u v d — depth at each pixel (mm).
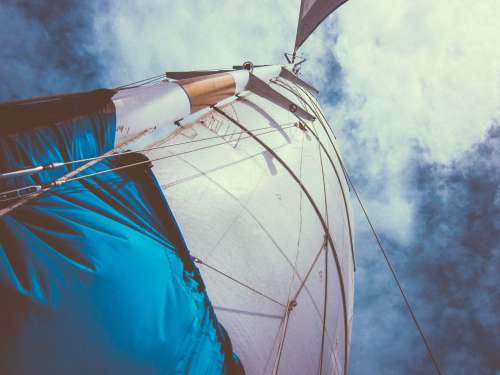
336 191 14312
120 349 3223
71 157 4316
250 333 5859
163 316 3875
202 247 6324
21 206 3557
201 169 8070
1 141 3518
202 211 7023
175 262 4863
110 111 5066
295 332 7152
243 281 6484
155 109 6145
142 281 3861
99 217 4227
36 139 3883
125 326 3367
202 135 9453
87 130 4621
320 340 8289
